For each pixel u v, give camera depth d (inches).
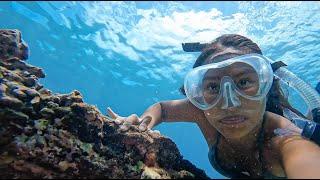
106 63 99.1
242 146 14.9
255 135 14.4
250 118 13.3
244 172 15.7
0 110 12.3
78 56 99.8
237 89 13.3
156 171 12.7
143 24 87.8
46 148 12.1
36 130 12.5
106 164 12.2
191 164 14.2
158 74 98.0
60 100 13.5
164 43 88.8
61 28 91.7
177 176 12.6
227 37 15.6
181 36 86.4
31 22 91.1
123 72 100.6
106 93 113.2
